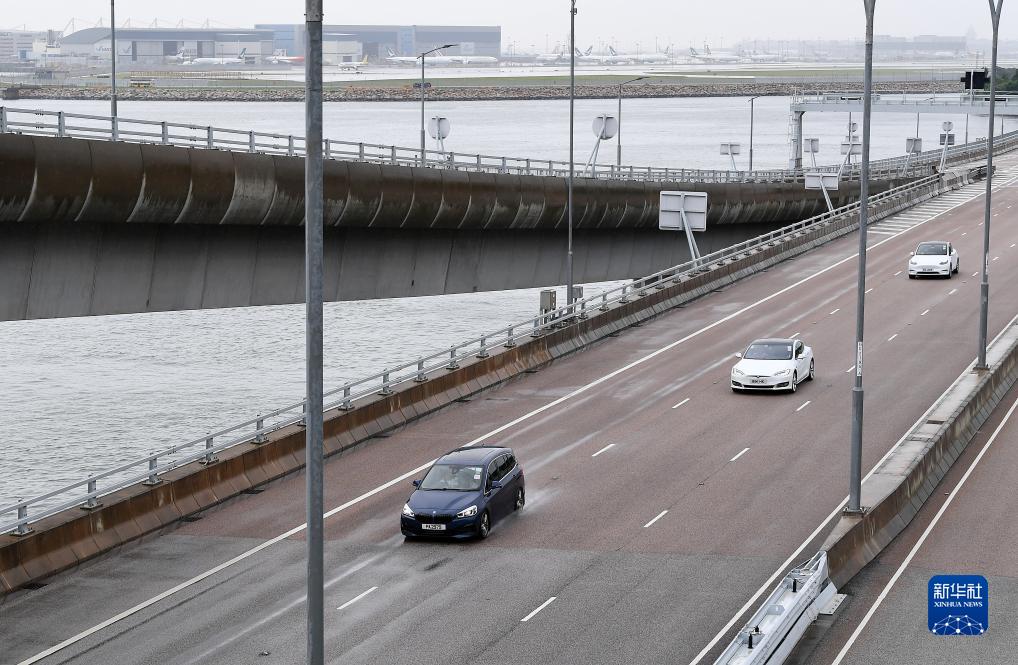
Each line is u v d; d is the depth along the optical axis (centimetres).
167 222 4372
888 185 12412
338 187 5091
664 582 3102
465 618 2877
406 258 5794
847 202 11162
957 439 4409
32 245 4025
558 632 2783
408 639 2752
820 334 6281
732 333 6378
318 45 1759
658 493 3872
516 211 6325
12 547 3139
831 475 3988
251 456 4059
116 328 10588
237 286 4822
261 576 3203
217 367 8944
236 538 3531
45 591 3114
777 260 8519
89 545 3356
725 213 9219
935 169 13988
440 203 5728
